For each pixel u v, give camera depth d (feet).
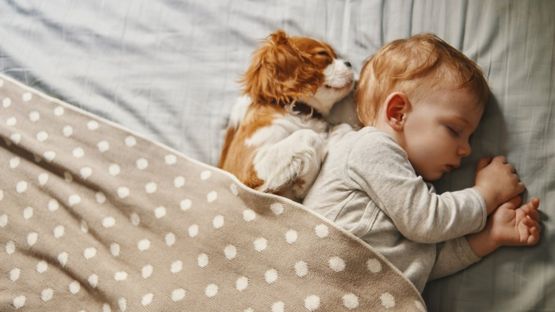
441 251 3.03
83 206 3.39
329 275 2.83
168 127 3.64
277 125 3.26
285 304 2.83
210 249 3.06
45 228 3.42
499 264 2.96
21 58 4.04
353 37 3.56
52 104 3.75
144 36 3.98
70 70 3.95
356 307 2.79
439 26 3.45
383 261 2.83
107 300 3.13
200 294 2.98
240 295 2.92
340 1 3.68
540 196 3.01
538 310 2.85
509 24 3.32
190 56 3.84
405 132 3.12
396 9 3.55
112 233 3.29
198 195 3.23
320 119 3.39
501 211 2.99
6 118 3.77
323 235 2.88
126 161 3.47
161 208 3.27
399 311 2.78
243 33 3.79
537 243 2.94
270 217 3.01
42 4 4.26
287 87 3.30
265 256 2.95
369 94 3.29
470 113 3.06
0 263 3.40
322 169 3.18
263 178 3.14
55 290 3.27
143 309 3.01
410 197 2.90
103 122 3.61
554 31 3.25
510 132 3.14
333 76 3.30
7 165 3.63
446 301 3.01
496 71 3.25
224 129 3.55
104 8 4.15
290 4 3.77
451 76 3.07
